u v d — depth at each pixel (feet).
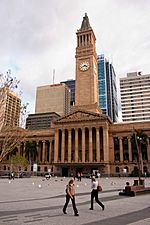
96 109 378.53
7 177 291.38
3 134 62.39
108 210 61.62
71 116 365.81
